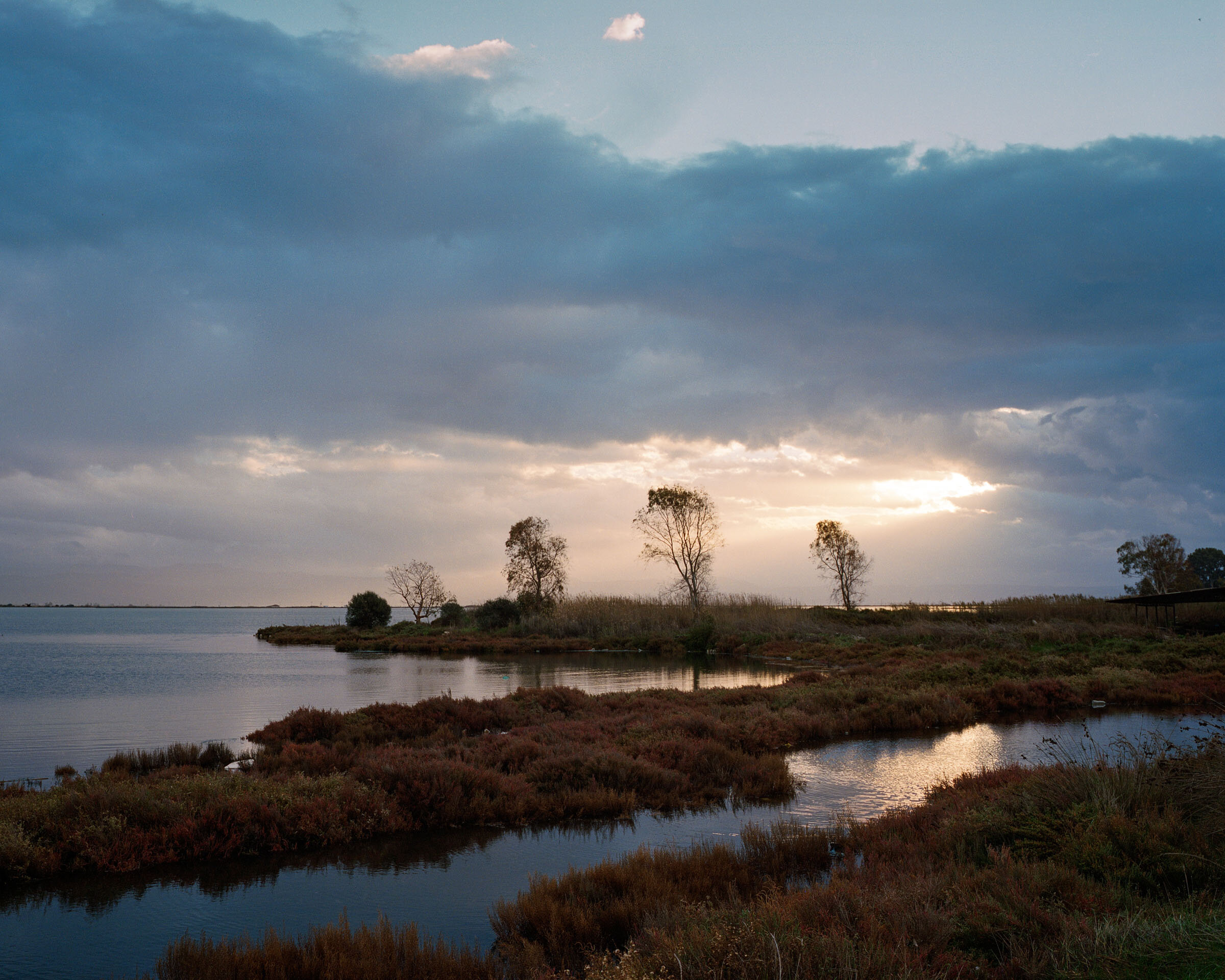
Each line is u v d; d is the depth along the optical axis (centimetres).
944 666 2861
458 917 769
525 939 649
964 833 811
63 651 5388
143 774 1357
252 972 580
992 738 1748
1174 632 3791
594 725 1761
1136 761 925
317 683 3041
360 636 7000
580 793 1216
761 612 5662
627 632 5684
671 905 683
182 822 991
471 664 4072
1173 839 692
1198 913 526
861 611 6056
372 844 1030
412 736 1708
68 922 757
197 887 864
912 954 488
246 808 1034
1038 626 4056
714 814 1163
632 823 1128
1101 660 3012
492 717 1858
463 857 970
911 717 1944
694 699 2205
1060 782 876
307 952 617
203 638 7700
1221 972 423
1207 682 2361
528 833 1080
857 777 1385
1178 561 7119
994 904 573
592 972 545
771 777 1311
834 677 2852
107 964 658
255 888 859
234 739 1764
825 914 569
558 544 6850
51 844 935
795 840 891
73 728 1927
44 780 1338
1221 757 838
